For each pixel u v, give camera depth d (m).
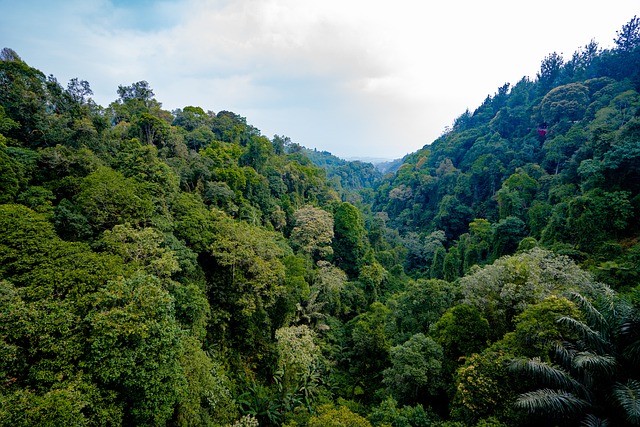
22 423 8.47
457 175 73.56
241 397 20.09
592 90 67.31
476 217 63.22
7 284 11.16
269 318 26.44
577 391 11.20
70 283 12.62
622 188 31.73
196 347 16.36
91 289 12.81
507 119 82.31
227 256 23.02
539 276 20.25
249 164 48.69
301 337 23.78
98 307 12.09
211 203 32.31
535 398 10.88
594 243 30.09
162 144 35.25
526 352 14.48
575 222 32.31
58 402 9.10
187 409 13.81
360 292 38.16
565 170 44.53
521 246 36.28
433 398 19.00
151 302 12.45
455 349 20.16
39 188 18.48
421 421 15.13
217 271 24.81
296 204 51.56
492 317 20.28
